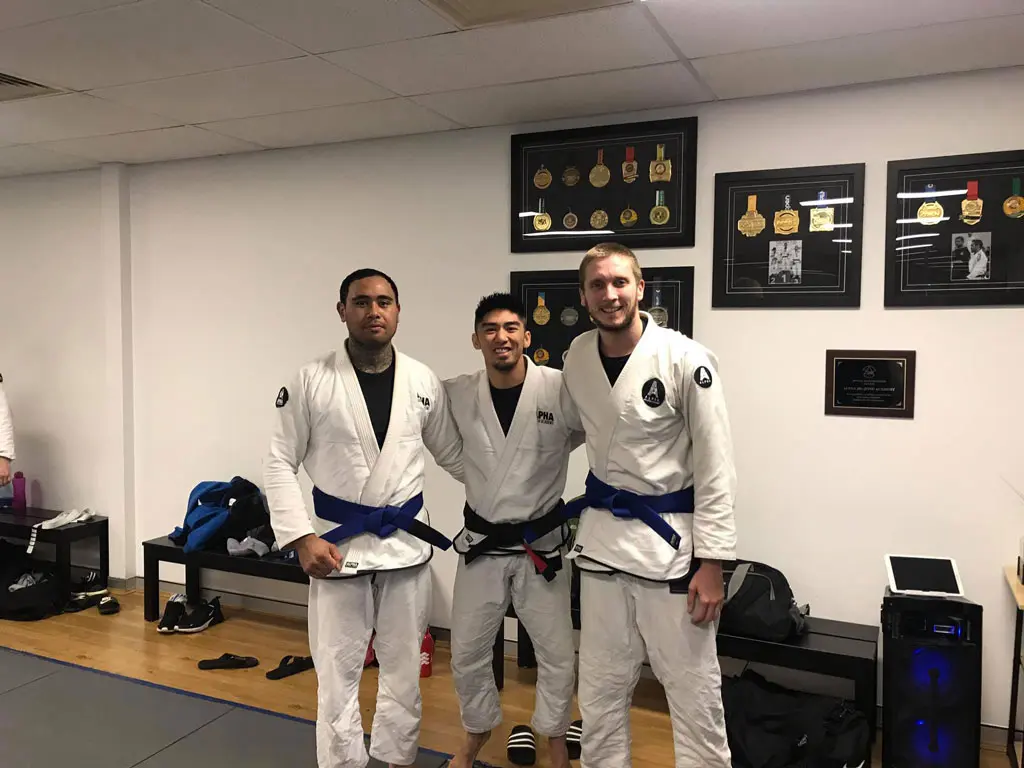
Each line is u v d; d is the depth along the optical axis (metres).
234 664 3.33
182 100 3.08
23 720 2.86
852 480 2.92
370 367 2.30
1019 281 2.67
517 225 3.37
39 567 4.24
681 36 2.40
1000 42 2.43
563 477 2.37
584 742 2.13
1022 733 2.71
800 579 3.00
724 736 2.04
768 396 3.03
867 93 2.84
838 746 2.45
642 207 3.17
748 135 3.02
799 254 2.95
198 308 4.12
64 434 4.50
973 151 2.72
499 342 2.20
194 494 3.94
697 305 3.12
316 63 2.67
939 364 2.79
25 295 4.57
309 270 3.84
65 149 3.88
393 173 3.63
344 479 2.25
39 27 2.38
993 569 2.75
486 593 2.30
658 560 1.96
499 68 2.70
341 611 2.21
